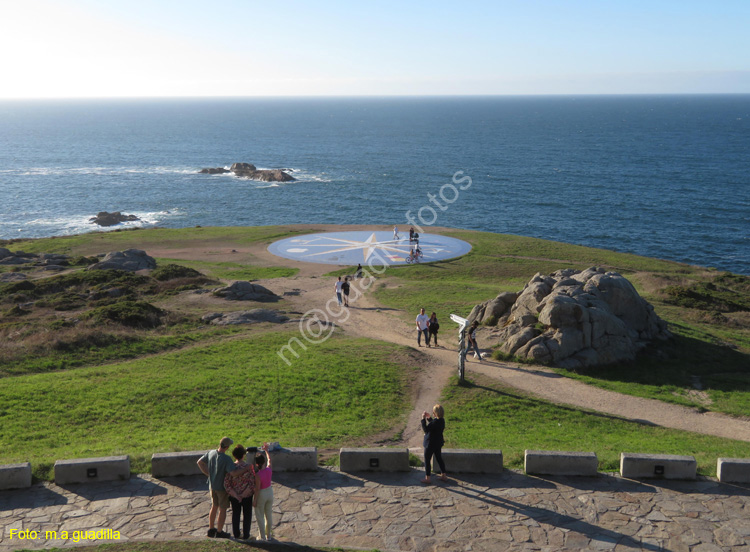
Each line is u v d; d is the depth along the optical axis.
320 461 15.48
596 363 27.94
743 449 18.27
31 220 103.50
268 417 20.81
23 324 31.92
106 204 117.50
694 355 30.28
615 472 14.91
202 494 13.64
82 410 20.98
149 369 26.16
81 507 13.01
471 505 13.27
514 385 24.98
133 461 15.02
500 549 11.64
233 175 154.62
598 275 32.12
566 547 11.73
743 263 77.75
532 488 14.05
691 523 12.61
